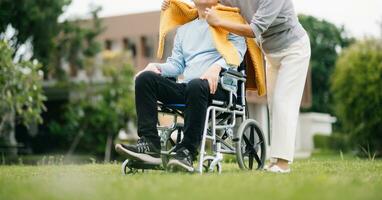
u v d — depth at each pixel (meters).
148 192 2.70
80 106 19.44
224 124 4.79
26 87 11.11
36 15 19.83
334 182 3.11
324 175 3.62
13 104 11.01
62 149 20.20
